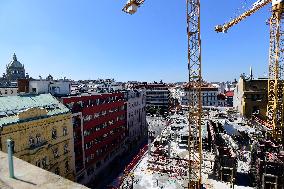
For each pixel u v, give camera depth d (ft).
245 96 250.16
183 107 343.67
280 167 99.35
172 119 244.01
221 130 187.93
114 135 258.37
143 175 119.65
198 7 122.72
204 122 199.93
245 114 250.16
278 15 154.30
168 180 113.70
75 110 190.49
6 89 215.51
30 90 193.26
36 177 18.30
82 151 194.70
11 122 120.47
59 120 154.40
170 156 137.39
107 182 210.59
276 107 164.55
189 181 107.86
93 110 214.28
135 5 144.97
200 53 124.47
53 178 18.12
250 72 273.33
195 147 147.74
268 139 150.71
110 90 294.25
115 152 261.44
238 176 117.08
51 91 202.49
